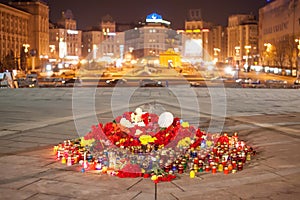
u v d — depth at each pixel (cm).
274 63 9469
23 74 7075
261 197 498
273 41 10281
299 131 953
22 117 1151
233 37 16862
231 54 17175
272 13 10400
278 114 1272
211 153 682
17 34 11525
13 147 762
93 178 576
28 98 1722
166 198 495
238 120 1128
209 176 589
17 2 12494
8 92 2011
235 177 582
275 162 662
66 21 18562
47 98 1725
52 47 14775
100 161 633
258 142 823
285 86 4281
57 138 847
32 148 754
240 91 2159
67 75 7038
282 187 536
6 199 490
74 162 648
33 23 12544
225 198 495
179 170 601
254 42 15125
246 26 15225
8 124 1020
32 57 9569
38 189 527
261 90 2253
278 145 794
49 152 723
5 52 10581
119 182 559
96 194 510
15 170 610
